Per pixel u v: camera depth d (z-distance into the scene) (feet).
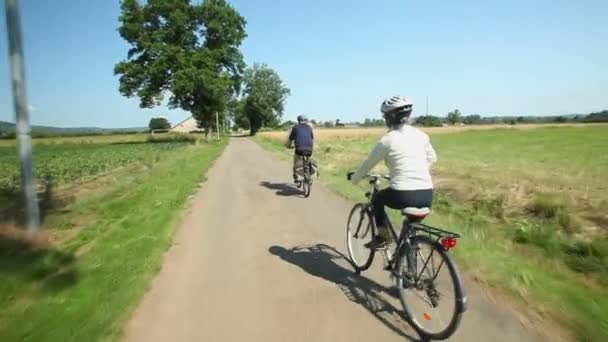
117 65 139.03
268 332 10.03
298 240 17.97
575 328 9.75
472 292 11.91
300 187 31.17
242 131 440.45
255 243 17.57
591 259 14.08
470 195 25.73
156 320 10.69
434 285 9.59
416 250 10.32
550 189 25.70
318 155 65.92
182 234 19.13
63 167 49.14
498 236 17.47
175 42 141.38
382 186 30.32
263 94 274.98
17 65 16.44
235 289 12.66
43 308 11.07
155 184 34.17
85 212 23.44
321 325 10.36
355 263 14.35
